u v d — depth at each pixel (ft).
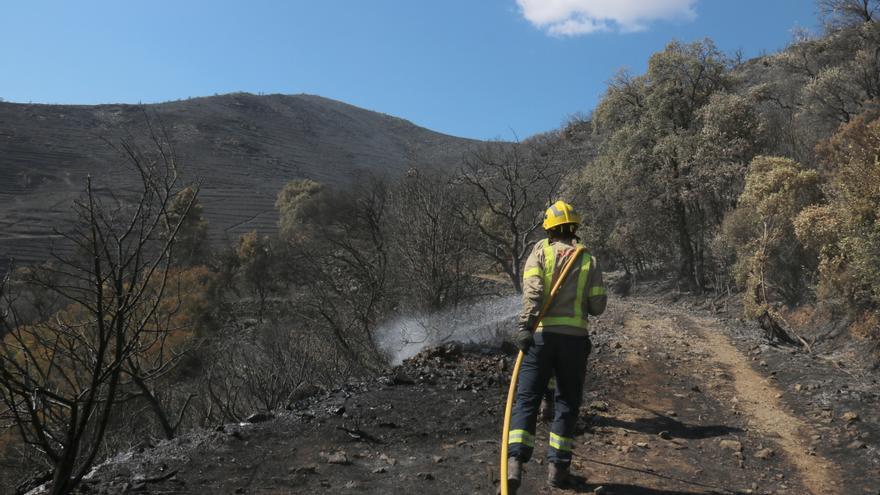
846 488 14.55
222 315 76.48
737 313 71.67
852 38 120.67
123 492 12.12
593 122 130.31
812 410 21.93
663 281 134.92
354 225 57.47
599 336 41.22
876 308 42.09
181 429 26.61
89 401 9.51
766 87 114.11
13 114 647.56
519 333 12.64
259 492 12.50
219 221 393.29
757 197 65.82
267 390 26.73
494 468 14.08
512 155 55.88
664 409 22.26
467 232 43.73
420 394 20.42
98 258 9.21
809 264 59.11
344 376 31.09
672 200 114.73
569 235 13.57
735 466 16.07
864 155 43.86
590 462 15.46
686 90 118.93
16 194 388.16
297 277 50.72
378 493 12.67
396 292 41.16
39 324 10.66
